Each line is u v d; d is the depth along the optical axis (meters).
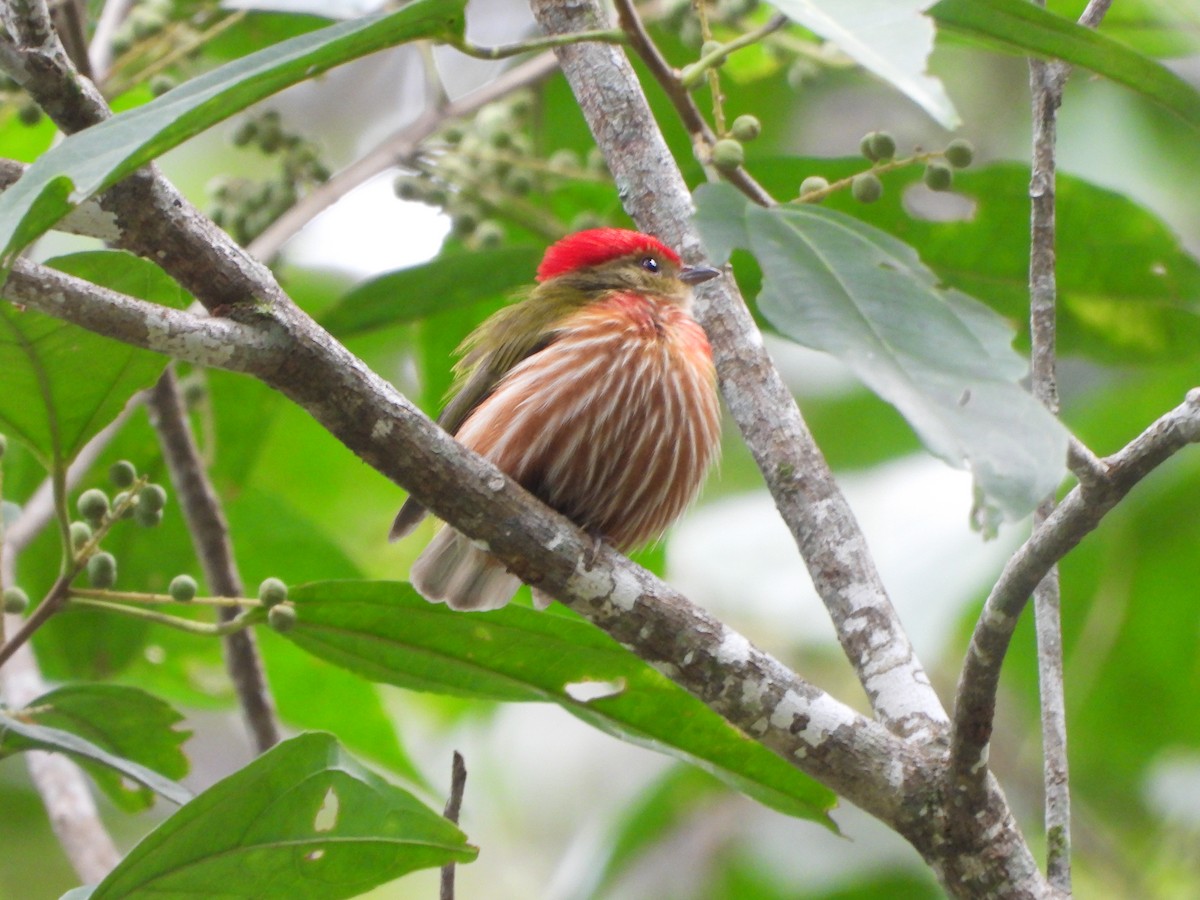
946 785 7.16
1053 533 6.40
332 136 18.25
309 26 13.82
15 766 15.79
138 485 7.87
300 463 15.32
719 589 15.48
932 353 5.53
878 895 14.53
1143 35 13.49
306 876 7.39
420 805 7.27
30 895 15.48
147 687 12.98
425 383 13.75
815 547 8.03
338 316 11.96
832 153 17.17
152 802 9.88
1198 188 15.62
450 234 12.48
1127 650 14.95
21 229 5.59
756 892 14.96
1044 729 7.70
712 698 7.54
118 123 5.86
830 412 15.41
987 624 6.64
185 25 11.84
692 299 9.38
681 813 15.49
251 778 7.00
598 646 8.49
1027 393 5.43
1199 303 11.87
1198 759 15.06
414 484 7.27
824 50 11.77
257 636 12.77
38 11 6.61
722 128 8.98
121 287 7.69
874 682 7.65
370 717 13.18
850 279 5.79
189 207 6.80
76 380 7.61
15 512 8.98
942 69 16.92
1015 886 7.12
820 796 8.55
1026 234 11.66
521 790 18.55
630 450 10.01
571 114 13.79
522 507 7.46
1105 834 15.17
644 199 9.26
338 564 13.36
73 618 12.23
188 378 12.67
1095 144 15.73
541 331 10.44
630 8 8.38
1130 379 14.44
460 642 8.69
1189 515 14.45
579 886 14.70
